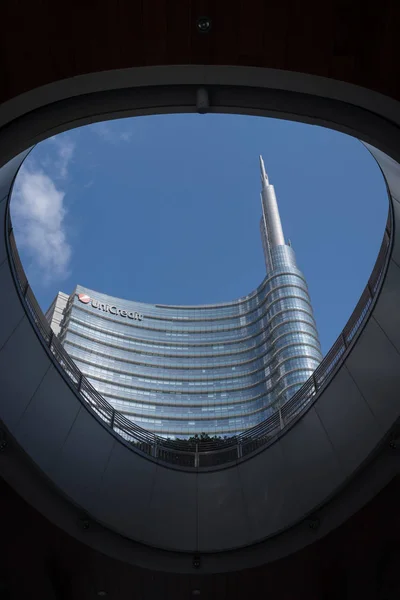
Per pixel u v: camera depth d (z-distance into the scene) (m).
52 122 7.30
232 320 142.25
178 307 147.12
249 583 12.00
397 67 6.52
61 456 11.47
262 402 120.94
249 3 6.11
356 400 11.59
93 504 11.62
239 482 13.62
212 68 6.72
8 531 10.82
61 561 11.46
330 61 6.55
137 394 124.31
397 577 11.38
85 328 130.88
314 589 11.98
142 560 11.78
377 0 6.00
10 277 11.04
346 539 11.05
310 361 119.31
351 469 10.89
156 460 14.12
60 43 6.34
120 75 6.72
